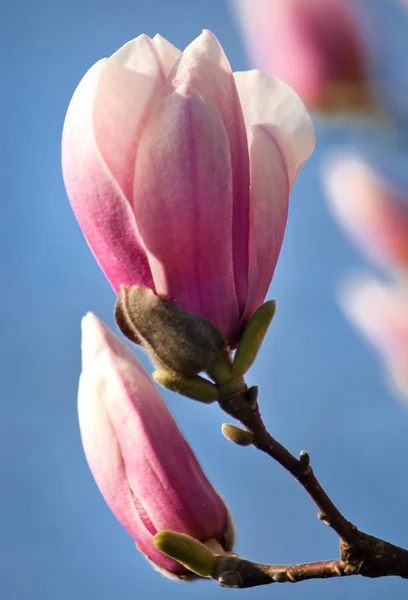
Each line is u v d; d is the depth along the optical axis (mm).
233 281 847
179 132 834
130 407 880
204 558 870
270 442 851
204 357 843
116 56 840
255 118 865
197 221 837
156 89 839
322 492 854
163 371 848
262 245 851
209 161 836
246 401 847
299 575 862
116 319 850
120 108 838
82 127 841
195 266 842
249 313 851
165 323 843
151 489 881
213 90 840
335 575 859
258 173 851
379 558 855
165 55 845
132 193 839
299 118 865
